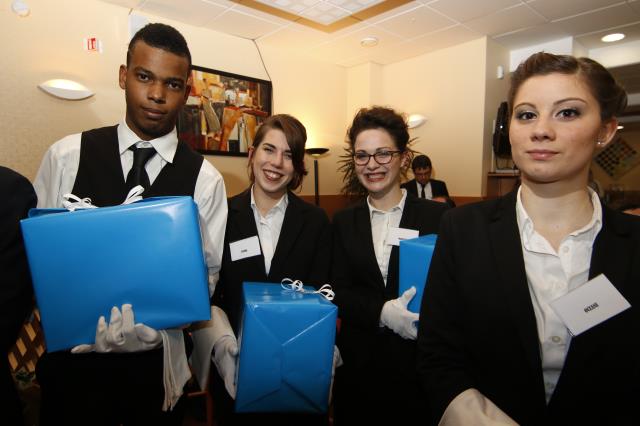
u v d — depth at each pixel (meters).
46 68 3.04
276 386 0.92
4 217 0.75
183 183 1.10
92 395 0.85
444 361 0.82
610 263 0.67
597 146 0.70
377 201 1.43
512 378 0.73
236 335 1.19
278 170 1.35
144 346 0.77
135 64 1.00
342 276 1.39
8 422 0.77
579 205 0.71
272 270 1.33
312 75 4.90
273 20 3.79
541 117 0.67
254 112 4.26
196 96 3.81
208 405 1.91
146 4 3.39
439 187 4.20
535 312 0.73
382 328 1.23
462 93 4.46
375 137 1.33
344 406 1.34
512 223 0.77
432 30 4.07
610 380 0.66
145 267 0.77
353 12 3.65
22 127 2.96
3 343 0.74
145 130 1.06
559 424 0.69
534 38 4.27
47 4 3.03
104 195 1.03
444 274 0.84
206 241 1.11
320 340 0.94
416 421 1.18
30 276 0.79
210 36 3.96
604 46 4.46
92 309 0.75
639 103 5.45
